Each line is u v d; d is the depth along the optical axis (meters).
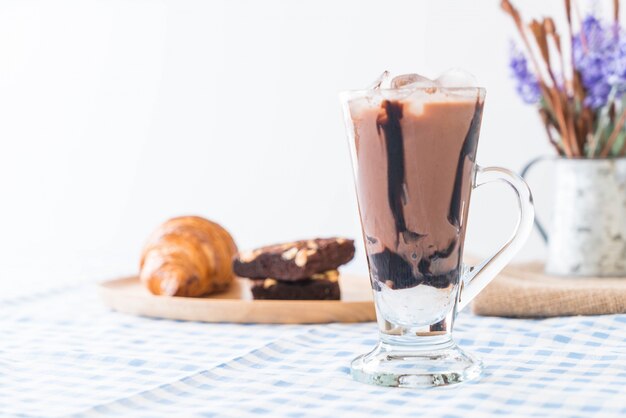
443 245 0.78
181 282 1.07
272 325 0.98
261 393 0.76
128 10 2.44
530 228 0.82
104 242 2.51
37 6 2.52
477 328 0.93
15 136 2.57
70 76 2.51
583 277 1.16
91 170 2.51
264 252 1.05
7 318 1.04
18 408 0.75
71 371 0.83
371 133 0.78
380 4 2.17
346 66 2.23
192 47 2.38
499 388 0.75
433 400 0.73
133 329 0.98
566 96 1.18
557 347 0.85
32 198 2.56
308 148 2.30
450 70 0.80
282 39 2.29
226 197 2.39
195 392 0.77
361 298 1.07
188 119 2.40
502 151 2.05
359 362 0.80
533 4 1.96
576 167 1.17
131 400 0.75
